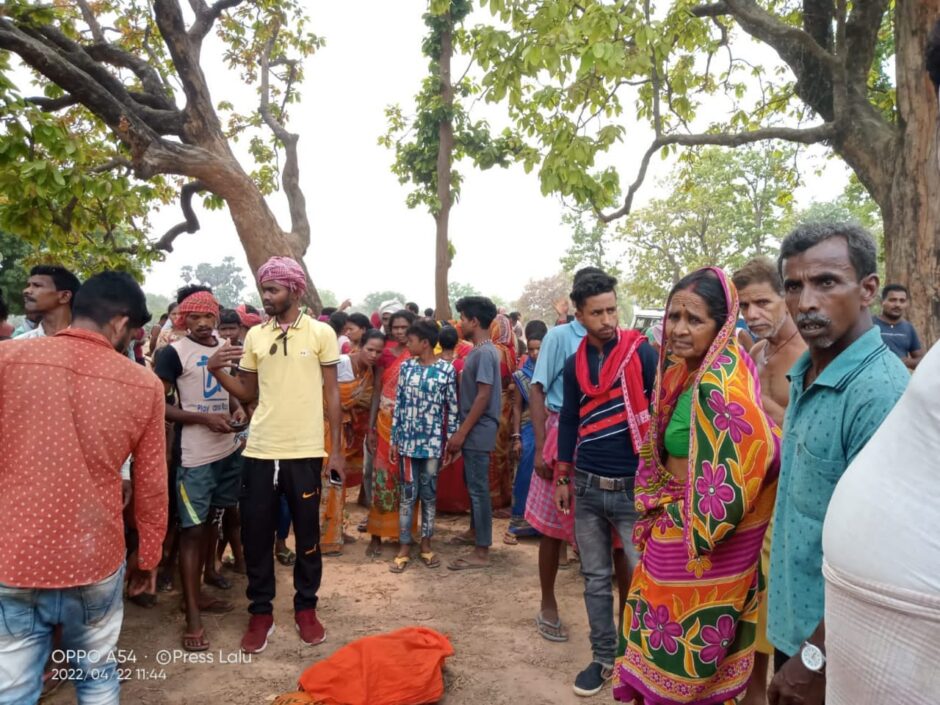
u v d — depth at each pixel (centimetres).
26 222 583
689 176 1109
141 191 779
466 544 561
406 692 307
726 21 980
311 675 316
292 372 374
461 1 1285
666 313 225
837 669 112
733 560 214
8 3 673
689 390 228
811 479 177
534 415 388
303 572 384
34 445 216
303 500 379
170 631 390
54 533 217
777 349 318
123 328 241
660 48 681
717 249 3102
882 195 778
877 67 1108
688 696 218
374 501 531
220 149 810
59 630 311
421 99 1327
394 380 529
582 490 326
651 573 228
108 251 681
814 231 175
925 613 97
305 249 988
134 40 934
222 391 391
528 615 420
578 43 611
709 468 204
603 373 317
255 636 370
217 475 391
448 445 504
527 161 743
